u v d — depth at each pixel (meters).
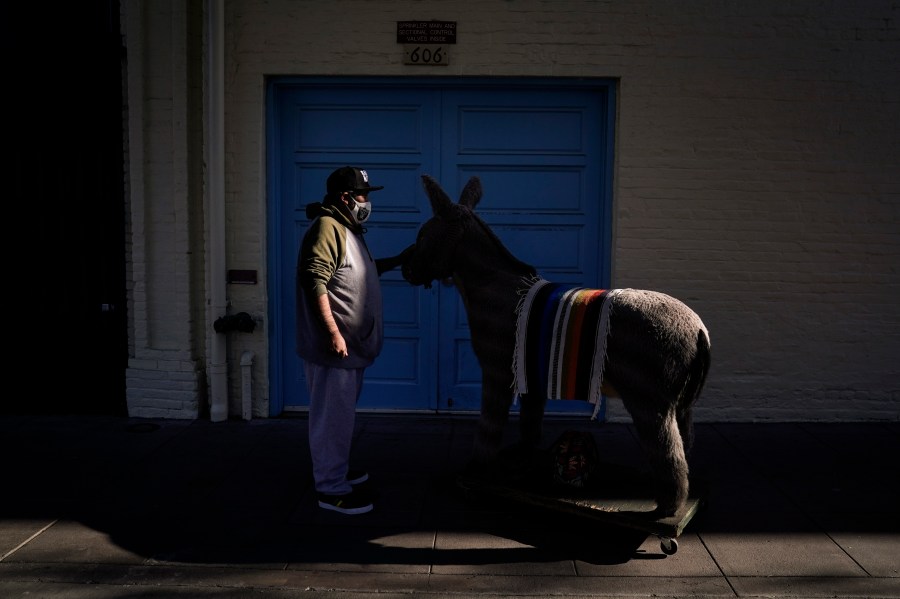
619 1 5.43
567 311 3.64
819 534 3.82
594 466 4.03
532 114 5.70
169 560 3.53
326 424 4.04
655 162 5.53
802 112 5.48
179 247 5.67
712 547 3.67
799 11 5.42
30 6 5.67
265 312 5.73
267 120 5.66
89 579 3.35
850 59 5.45
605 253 5.72
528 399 4.25
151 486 4.43
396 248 5.82
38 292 5.84
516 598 3.21
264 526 3.89
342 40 5.51
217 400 5.69
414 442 5.25
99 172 5.73
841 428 5.57
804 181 5.53
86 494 4.30
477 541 3.74
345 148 5.76
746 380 5.68
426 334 5.84
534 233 5.79
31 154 5.76
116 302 5.79
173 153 5.61
